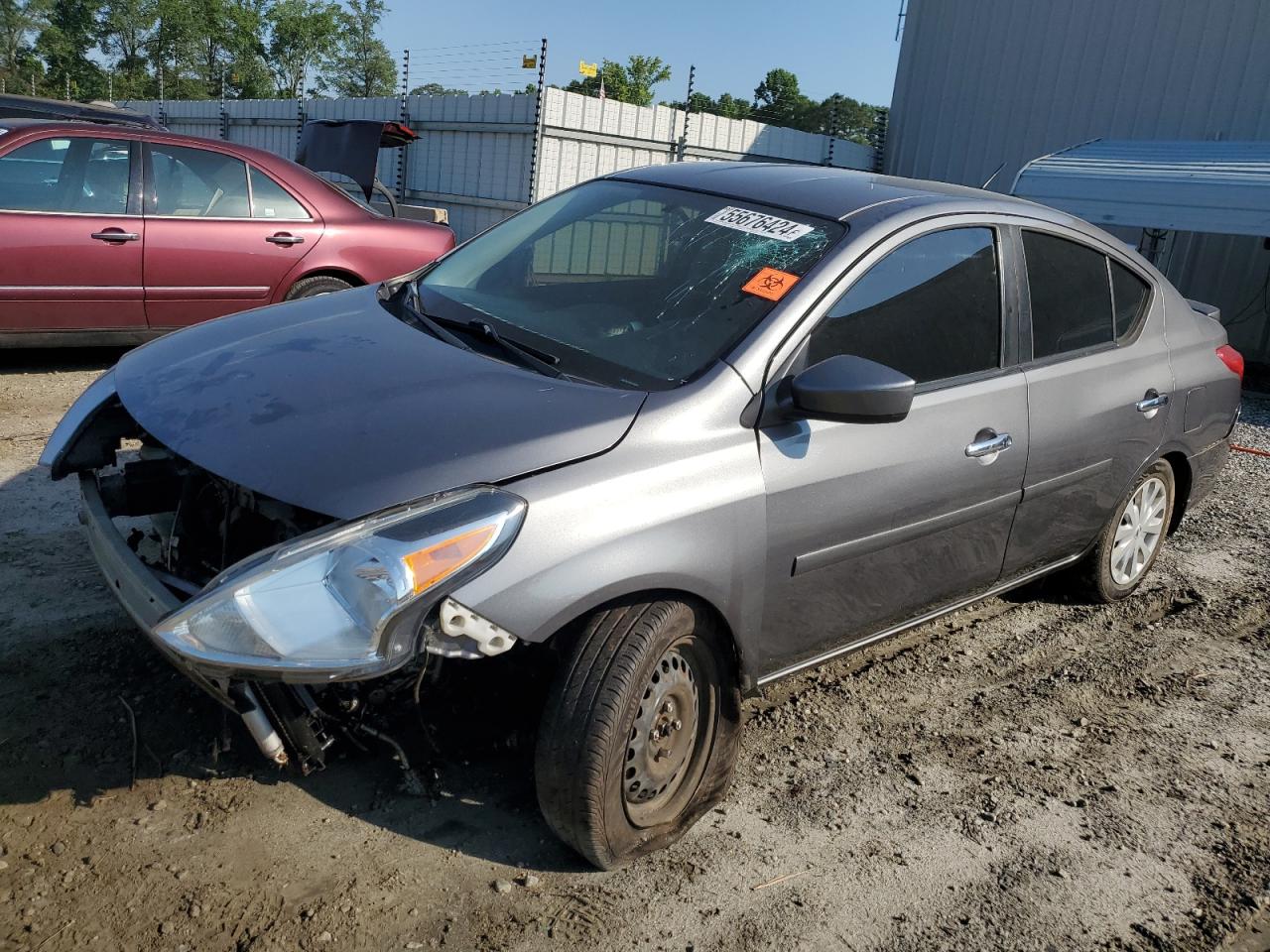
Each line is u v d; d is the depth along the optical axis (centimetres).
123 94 5444
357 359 270
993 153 1552
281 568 207
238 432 236
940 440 306
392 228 711
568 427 238
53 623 333
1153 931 259
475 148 1595
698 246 309
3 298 580
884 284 298
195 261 634
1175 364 424
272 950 218
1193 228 1065
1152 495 447
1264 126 1248
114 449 305
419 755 284
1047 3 1459
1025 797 310
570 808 237
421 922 232
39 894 225
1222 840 300
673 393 255
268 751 224
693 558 243
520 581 217
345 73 5531
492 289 328
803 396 256
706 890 254
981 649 411
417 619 208
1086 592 446
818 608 290
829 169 364
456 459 223
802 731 334
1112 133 1402
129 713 291
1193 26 1303
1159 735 355
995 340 335
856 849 278
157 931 220
